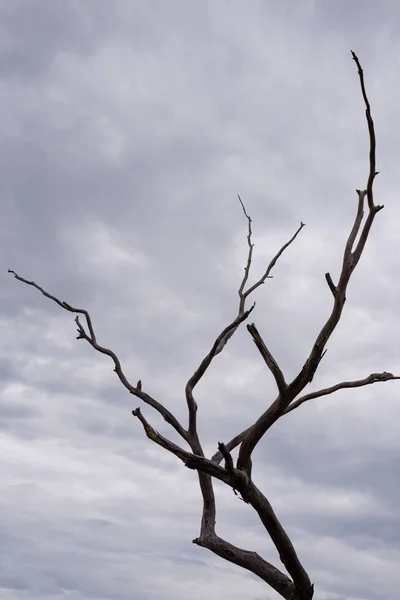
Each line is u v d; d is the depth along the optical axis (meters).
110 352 8.48
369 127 6.51
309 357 6.60
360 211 7.00
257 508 7.04
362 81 6.32
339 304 6.54
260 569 7.70
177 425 8.26
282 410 6.80
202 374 8.38
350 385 7.85
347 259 6.65
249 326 6.63
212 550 7.89
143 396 8.30
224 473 6.88
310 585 7.50
